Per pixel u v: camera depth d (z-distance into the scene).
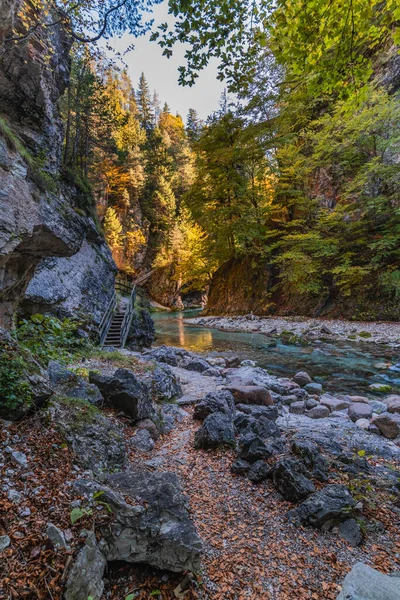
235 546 2.59
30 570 1.79
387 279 17.28
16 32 5.43
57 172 12.69
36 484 2.44
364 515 2.91
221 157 22.27
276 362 11.78
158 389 6.40
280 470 3.36
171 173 48.19
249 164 23.77
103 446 3.42
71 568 1.84
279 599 2.10
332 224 19.77
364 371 10.16
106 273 15.27
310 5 3.20
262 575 2.30
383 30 3.42
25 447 2.81
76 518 2.15
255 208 23.70
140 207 45.12
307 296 21.88
